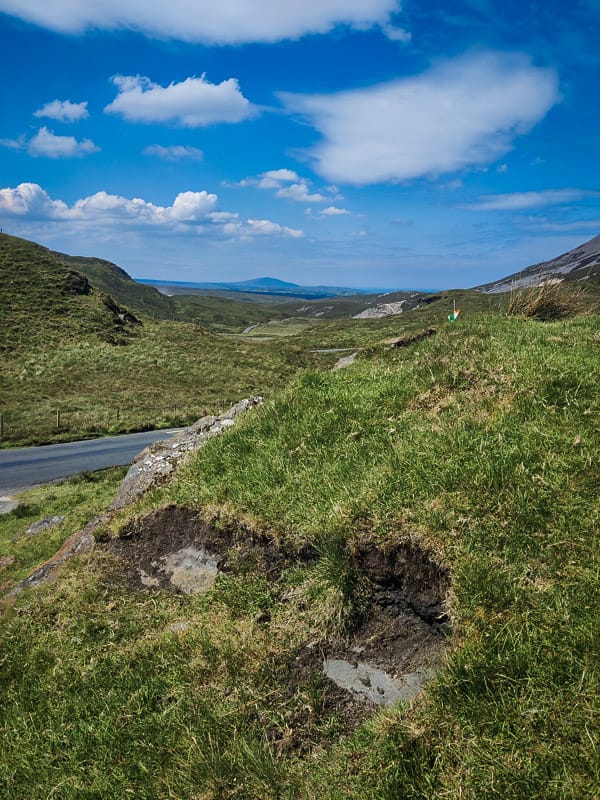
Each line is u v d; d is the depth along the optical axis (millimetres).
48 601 5480
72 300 68625
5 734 3982
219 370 57656
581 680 2807
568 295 10102
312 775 3092
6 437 30938
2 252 74438
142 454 8938
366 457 5285
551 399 5121
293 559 4730
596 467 4074
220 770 3188
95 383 46844
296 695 3652
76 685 4285
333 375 7680
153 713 3758
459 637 3418
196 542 5492
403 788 2758
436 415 5570
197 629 4449
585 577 3348
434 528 3990
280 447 6008
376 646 3861
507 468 4258
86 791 3334
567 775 2479
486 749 2719
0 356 48969
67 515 16484
